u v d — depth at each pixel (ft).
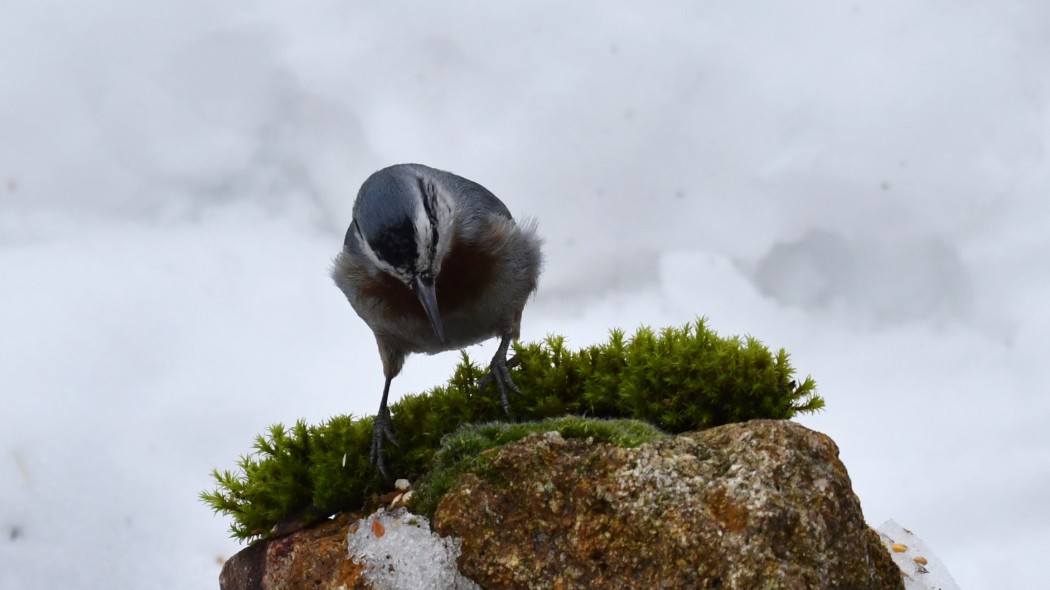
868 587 28.78
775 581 27.55
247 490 36.32
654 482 29.53
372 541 32.73
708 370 35.27
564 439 31.42
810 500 28.66
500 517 31.27
